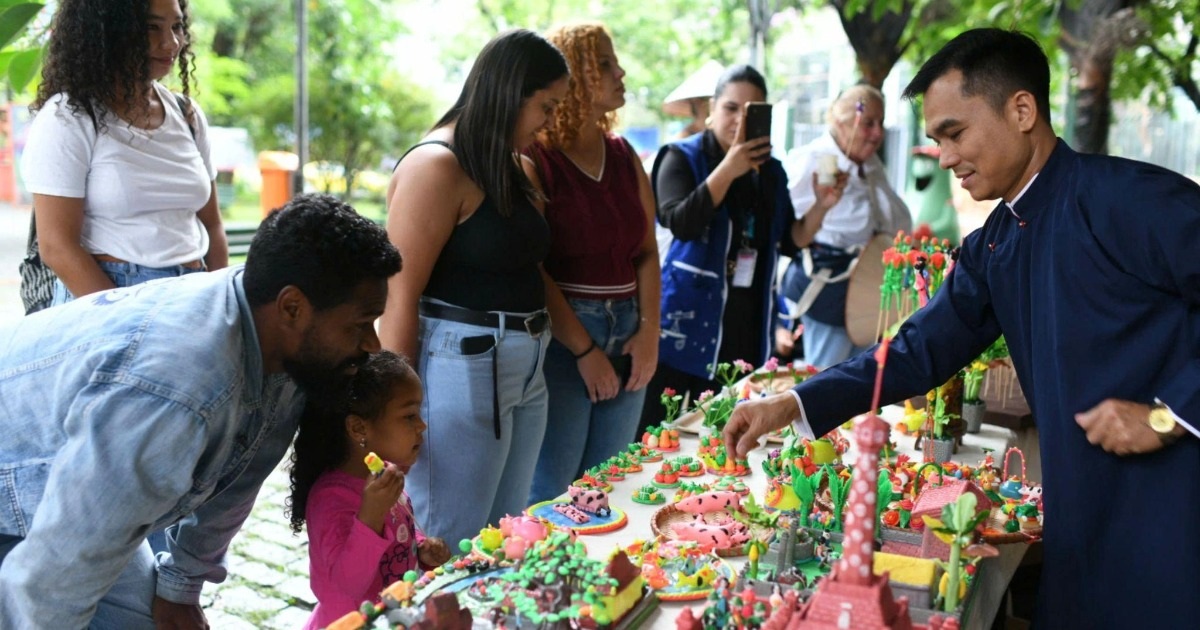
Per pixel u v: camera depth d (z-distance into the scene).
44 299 2.82
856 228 4.72
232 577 3.80
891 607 1.51
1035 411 2.15
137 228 2.77
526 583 1.64
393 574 2.13
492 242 2.69
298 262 1.61
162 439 1.55
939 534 1.79
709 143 4.14
